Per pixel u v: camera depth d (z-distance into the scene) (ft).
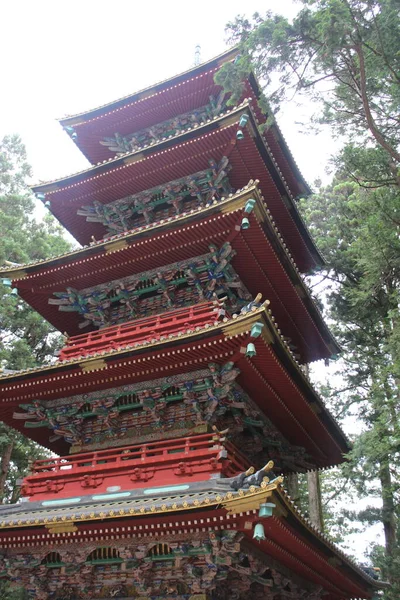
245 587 47.50
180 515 41.70
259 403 58.90
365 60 58.95
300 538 44.42
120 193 75.61
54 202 77.51
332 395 102.73
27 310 112.68
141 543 44.75
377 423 68.03
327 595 65.10
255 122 63.93
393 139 70.59
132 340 60.85
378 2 53.62
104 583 48.73
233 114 62.64
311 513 92.99
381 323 104.63
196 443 49.78
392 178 72.64
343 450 71.10
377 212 78.54
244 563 45.98
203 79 75.87
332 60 55.77
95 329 73.67
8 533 48.67
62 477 53.93
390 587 74.59
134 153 69.10
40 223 128.47
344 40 52.21
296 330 75.10
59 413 59.82
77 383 57.72
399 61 59.06
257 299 48.01
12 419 63.67
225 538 41.19
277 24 53.01
